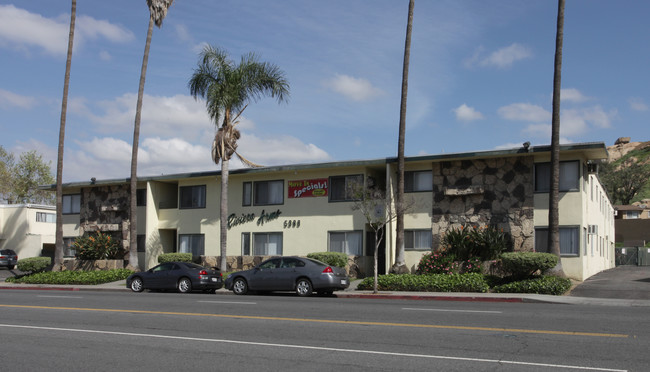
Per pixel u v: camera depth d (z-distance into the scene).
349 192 29.42
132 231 32.22
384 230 29.45
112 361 9.13
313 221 30.41
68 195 40.69
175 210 35.12
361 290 23.59
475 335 11.01
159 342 10.73
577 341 10.28
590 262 27.00
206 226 33.84
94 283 30.06
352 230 29.25
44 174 67.19
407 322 12.91
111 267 35.22
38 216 51.47
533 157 25.44
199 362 8.95
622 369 8.08
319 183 30.48
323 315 14.38
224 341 10.73
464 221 26.52
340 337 11.02
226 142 30.06
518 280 22.14
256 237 32.06
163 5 32.81
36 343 10.83
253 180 32.50
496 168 26.08
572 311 14.98
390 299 21.14
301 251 30.56
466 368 8.25
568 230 24.56
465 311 14.98
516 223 25.44
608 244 40.53
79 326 13.01
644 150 146.62
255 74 30.11
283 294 23.22
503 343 10.15
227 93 29.14
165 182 36.47
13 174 65.06
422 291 22.66
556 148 22.89
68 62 34.34
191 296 21.58
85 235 38.91
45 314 15.41
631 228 68.44
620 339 10.45
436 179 27.31
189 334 11.62
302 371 8.23
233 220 32.81
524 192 25.42
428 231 27.50
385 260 27.91
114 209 37.28
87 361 9.17
